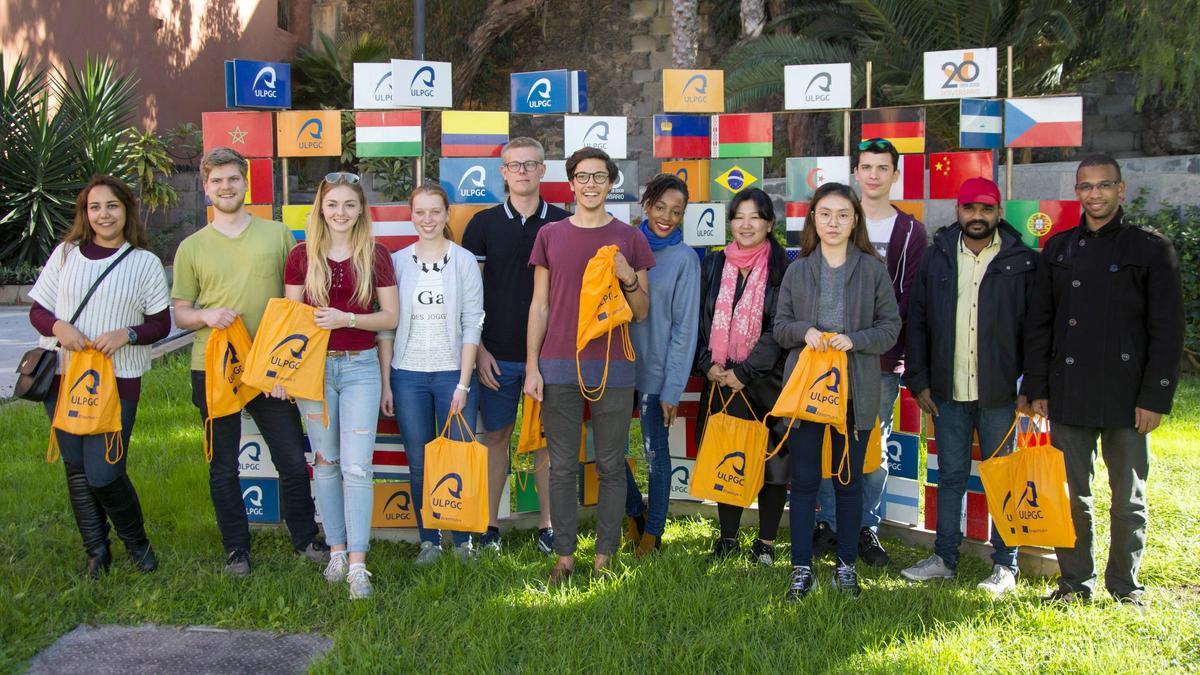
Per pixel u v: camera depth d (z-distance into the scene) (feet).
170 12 59.41
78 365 13.16
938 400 14.30
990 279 13.70
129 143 50.88
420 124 16.08
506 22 64.13
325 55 66.49
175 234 56.44
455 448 13.71
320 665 11.32
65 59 51.06
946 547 14.58
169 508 17.25
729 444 14.38
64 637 12.34
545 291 13.99
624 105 65.72
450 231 15.02
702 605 12.91
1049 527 12.96
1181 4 33.45
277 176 57.11
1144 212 33.30
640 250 13.87
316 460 13.85
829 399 12.96
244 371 13.21
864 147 15.16
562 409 13.83
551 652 11.80
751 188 14.75
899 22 38.42
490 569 14.29
